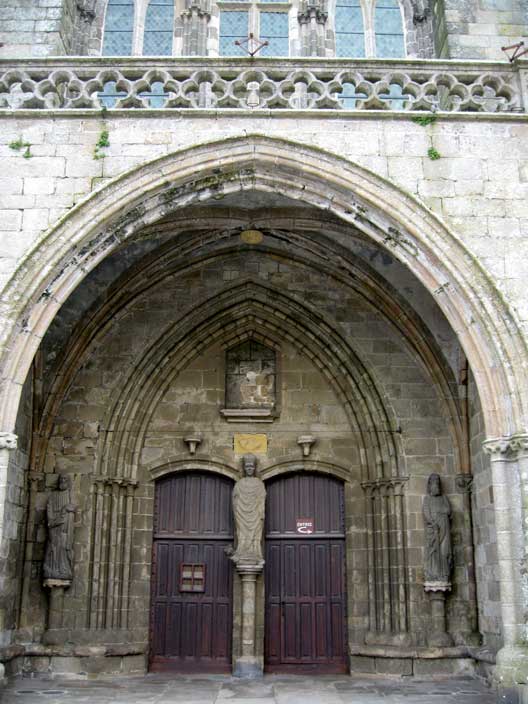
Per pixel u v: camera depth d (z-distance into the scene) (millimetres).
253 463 18375
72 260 13727
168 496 18812
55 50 17500
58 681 16312
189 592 18250
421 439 18344
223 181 14258
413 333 18328
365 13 19844
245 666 17094
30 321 13336
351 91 19062
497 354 13203
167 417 18969
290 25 19656
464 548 17656
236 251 18734
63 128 14086
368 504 18312
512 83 14961
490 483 16344
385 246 14102
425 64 14914
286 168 14125
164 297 19047
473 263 13555
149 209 14109
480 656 16188
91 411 18438
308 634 18016
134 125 14148
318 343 19047
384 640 17203
